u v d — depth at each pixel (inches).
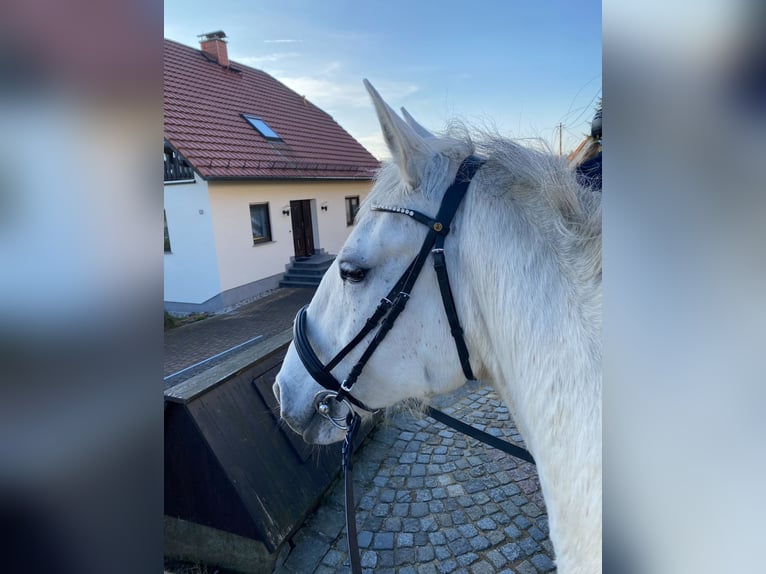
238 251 391.5
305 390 46.9
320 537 97.5
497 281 33.3
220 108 458.9
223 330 307.0
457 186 36.3
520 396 33.2
